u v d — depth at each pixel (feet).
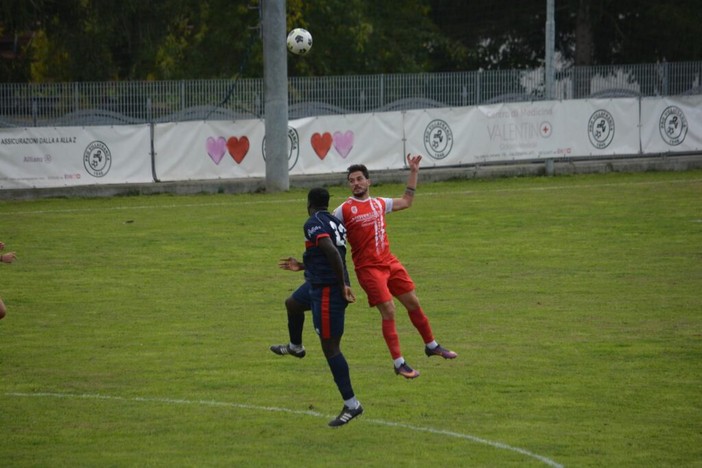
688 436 88.43
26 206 269.44
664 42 472.44
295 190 302.25
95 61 412.57
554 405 97.55
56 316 139.95
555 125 337.52
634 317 135.23
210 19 444.14
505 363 113.19
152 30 432.66
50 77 430.20
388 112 314.76
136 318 138.51
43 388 104.83
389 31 474.90
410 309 108.06
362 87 315.37
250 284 162.40
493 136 329.31
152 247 199.41
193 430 91.20
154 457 83.97
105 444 87.40
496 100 331.98
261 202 274.77
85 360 115.96
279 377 108.68
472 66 504.84
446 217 239.30
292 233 216.33
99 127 288.71
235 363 114.52
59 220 240.32
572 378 106.73
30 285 162.20
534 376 107.65
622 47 486.79
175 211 256.93
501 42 509.35
